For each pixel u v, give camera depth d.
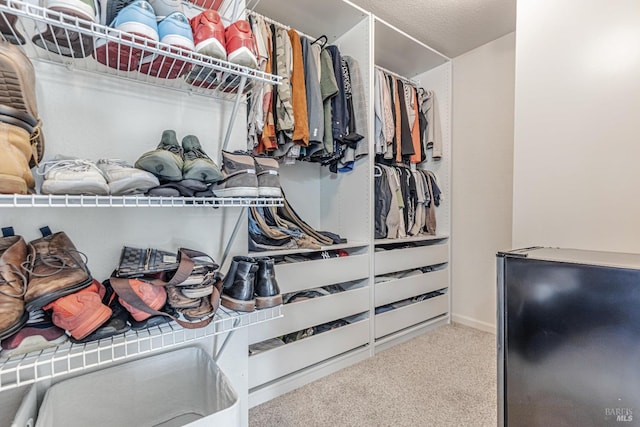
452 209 2.59
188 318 0.77
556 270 0.71
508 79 2.25
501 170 2.29
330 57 1.90
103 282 0.87
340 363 1.80
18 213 0.81
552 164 1.10
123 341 0.72
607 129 0.99
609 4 0.98
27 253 0.69
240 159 0.90
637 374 0.62
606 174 0.99
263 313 1.13
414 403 1.47
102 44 0.73
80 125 0.88
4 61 0.56
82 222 0.89
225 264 1.13
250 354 1.48
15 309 0.58
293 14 1.92
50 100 0.84
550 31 1.11
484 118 2.38
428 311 2.35
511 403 0.78
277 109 1.63
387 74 2.35
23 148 0.60
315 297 1.72
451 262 2.57
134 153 0.96
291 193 2.29
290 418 1.37
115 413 0.94
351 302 1.86
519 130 1.18
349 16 1.95
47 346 0.63
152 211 1.00
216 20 0.82
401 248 2.25
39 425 0.72
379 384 1.63
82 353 0.65
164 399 1.01
